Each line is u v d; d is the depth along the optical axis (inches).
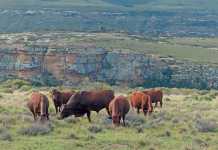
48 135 1865.2
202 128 2075.5
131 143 1740.9
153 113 2576.3
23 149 1595.7
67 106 2246.6
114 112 2102.6
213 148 1692.9
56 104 2726.4
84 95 2255.2
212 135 1983.3
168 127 2161.7
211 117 2566.4
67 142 1717.5
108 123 2175.2
